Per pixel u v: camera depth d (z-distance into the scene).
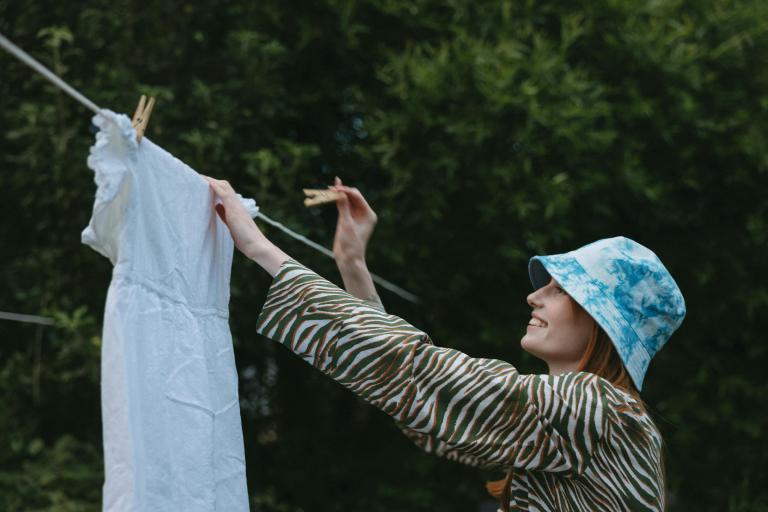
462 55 3.47
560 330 1.47
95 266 3.60
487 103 3.43
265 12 3.65
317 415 4.27
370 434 4.20
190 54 3.67
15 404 3.70
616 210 4.04
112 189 1.10
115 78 3.46
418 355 1.31
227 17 3.77
